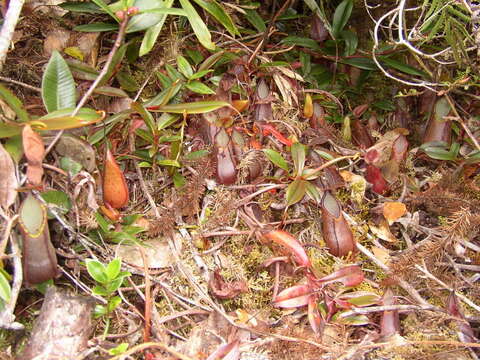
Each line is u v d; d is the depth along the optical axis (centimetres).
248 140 83
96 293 62
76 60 80
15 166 60
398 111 101
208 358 59
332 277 68
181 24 91
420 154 91
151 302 68
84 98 63
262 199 79
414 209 87
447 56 89
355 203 84
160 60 88
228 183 76
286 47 98
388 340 67
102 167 73
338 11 96
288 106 91
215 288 70
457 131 93
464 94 95
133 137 78
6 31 64
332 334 67
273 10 98
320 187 75
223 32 94
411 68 92
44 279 61
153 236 74
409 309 69
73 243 69
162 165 80
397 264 72
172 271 72
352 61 96
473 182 87
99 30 78
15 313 64
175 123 84
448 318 68
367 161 84
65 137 66
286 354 64
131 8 65
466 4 77
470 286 75
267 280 73
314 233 80
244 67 87
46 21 83
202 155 77
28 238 58
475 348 67
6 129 57
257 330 65
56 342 57
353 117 96
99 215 68
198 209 77
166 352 63
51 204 65
